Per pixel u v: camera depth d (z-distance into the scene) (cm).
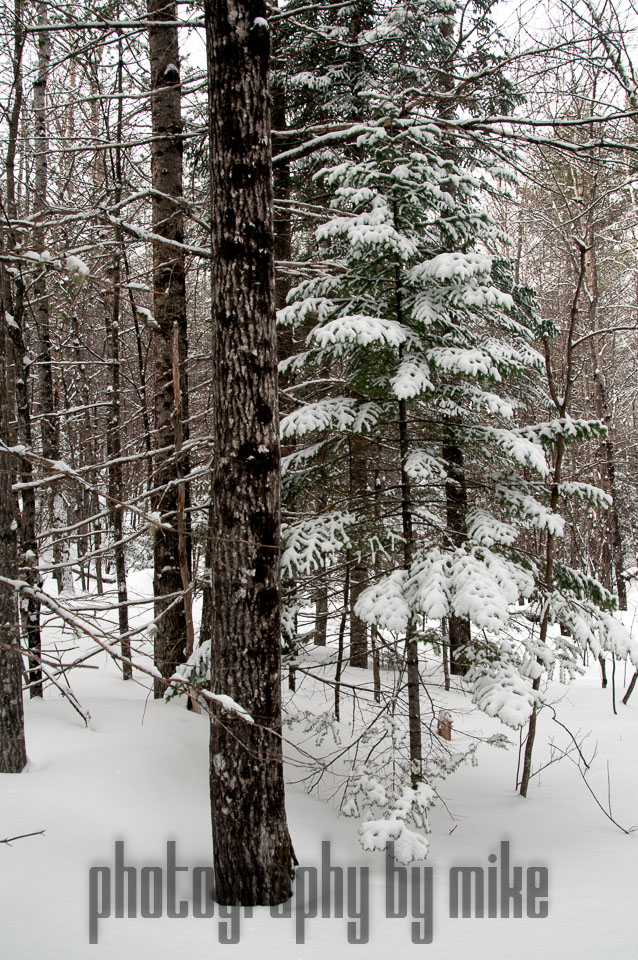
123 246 658
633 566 2195
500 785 630
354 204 507
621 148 573
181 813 451
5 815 390
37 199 771
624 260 1558
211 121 381
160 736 567
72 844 381
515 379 661
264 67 381
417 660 537
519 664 491
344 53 928
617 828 492
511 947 318
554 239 1170
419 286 521
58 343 1076
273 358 384
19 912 310
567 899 368
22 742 464
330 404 514
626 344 1989
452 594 445
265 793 365
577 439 517
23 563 669
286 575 474
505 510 544
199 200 838
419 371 470
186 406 711
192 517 730
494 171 709
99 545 1219
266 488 377
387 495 572
